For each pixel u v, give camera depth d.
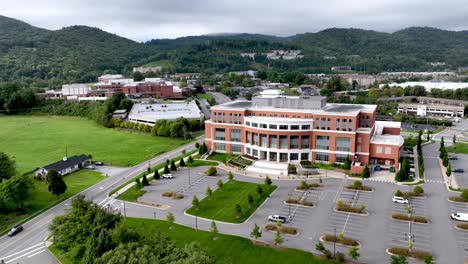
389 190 112.06
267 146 142.12
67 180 129.38
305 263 72.25
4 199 97.88
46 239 86.69
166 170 130.75
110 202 107.50
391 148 132.12
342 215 94.94
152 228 88.81
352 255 71.62
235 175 129.62
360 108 148.75
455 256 74.25
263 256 75.12
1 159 114.50
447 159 134.88
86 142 187.62
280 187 116.62
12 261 77.31
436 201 103.00
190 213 97.94
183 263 56.59
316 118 138.75
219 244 80.06
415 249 77.25
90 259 63.38
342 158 136.75
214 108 156.50
